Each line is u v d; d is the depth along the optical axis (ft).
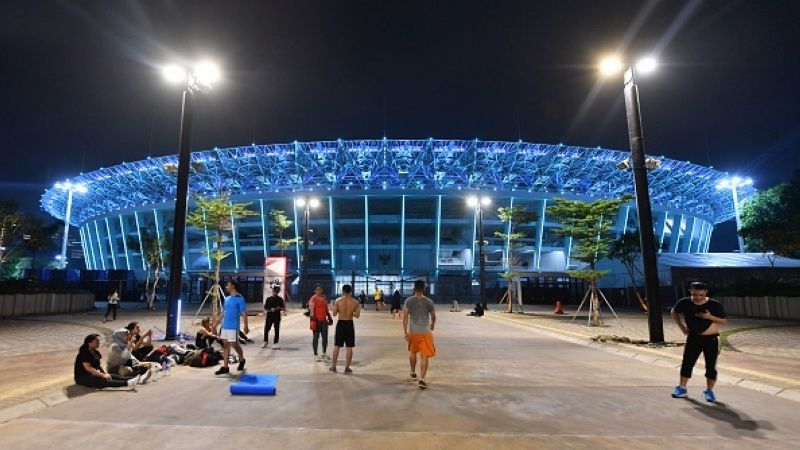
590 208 76.79
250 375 28.68
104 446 17.07
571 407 23.06
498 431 19.06
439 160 246.68
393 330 66.28
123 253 293.02
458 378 30.60
